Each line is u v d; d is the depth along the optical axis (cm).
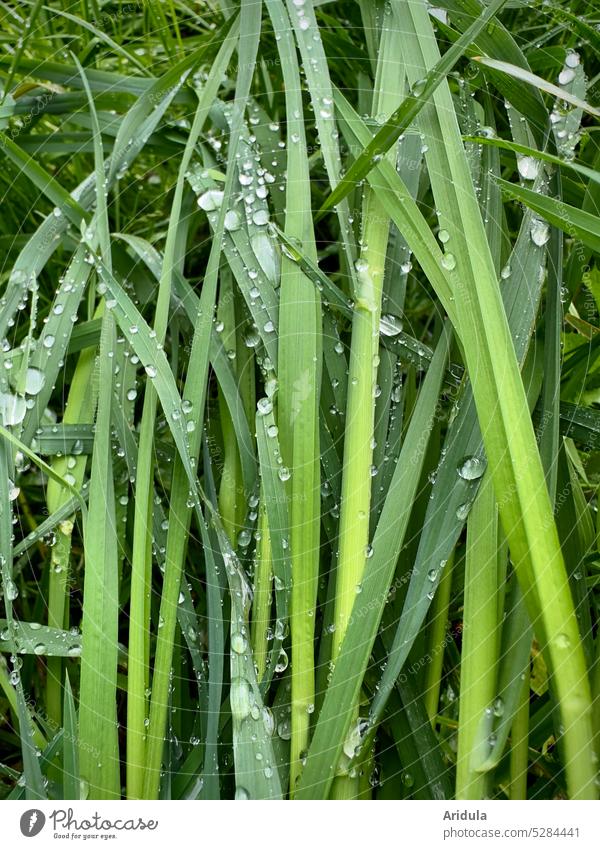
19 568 26
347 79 29
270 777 20
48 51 30
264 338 23
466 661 20
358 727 21
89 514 21
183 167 24
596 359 25
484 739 20
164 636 21
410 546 23
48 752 21
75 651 22
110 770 21
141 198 32
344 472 21
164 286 23
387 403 23
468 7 24
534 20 29
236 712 20
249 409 24
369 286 22
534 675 24
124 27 33
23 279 24
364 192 23
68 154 31
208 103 24
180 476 22
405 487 21
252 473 23
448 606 23
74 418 24
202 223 30
